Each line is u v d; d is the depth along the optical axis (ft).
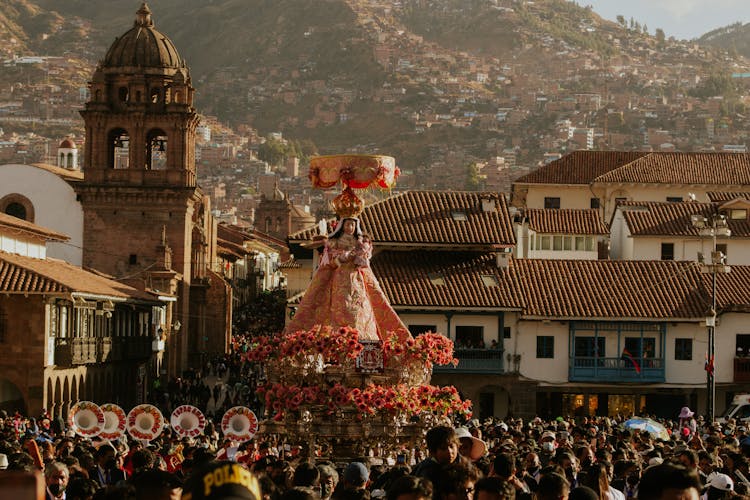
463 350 333.83
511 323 339.36
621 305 342.64
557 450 134.41
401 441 164.96
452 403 170.91
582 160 572.10
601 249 442.09
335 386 166.91
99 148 522.88
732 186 538.06
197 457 106.73
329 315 181.37
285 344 170.91
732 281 355.56
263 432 168.25
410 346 171.83
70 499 85.30
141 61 529.04
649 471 56.90
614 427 232.94
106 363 376.89
